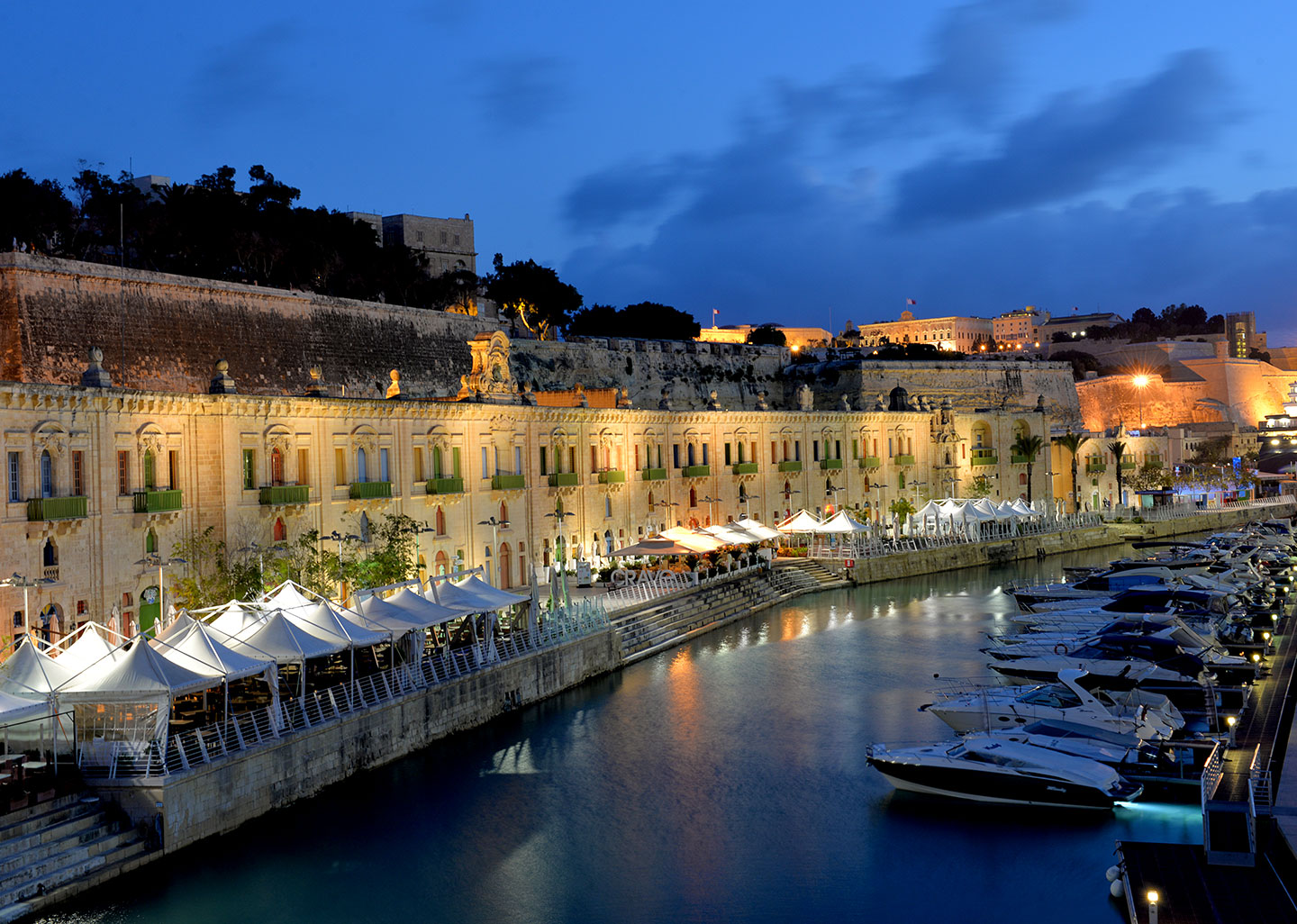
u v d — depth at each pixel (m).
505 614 76.56
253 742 47.72
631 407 110.31
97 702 43.81
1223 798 44.06
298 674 59.84
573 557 99.06
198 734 45.19
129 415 62.28
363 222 153.00
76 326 83.44
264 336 99.81
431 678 60.16
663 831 47.56
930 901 40.84
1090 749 50.50
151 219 121.50
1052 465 173.62
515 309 175.12
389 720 55.50
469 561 86.69
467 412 86.62
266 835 46.62
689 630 87.38
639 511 108.12
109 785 42.81
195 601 62.16
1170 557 110.12
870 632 88.56
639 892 42.09
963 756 49.75
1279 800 43.19
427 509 82.69
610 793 51.78
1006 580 118.00
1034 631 78.19
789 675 73.88
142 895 40.75
